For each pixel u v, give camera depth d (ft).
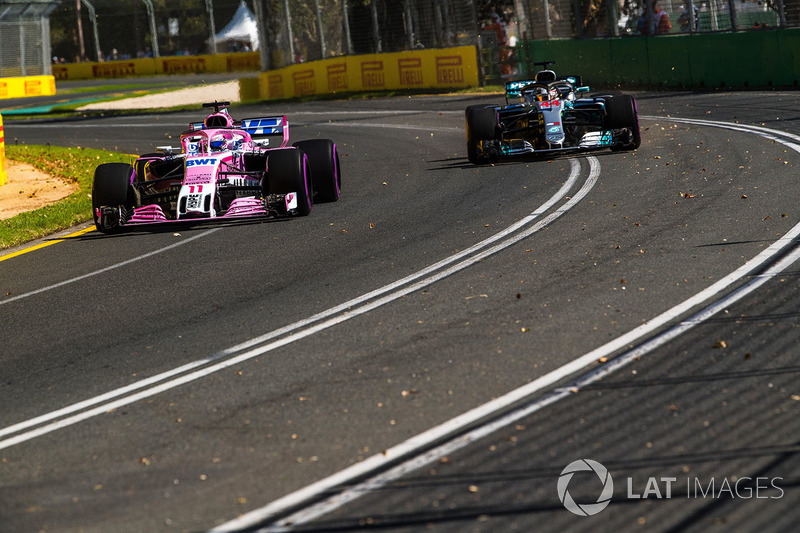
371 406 64.34
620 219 114.11
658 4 309.22
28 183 212.64
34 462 60.85
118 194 137.90
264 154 143.13
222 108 153.48
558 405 61.41
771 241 94.89
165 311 95.25
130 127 337.72
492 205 133.59
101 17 599.57
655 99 267.39
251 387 70.69
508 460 54.29
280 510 50.65
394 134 251.80
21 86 544.62
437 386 66.80
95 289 107.86
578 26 351.25
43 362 82.79
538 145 179.01
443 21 377.50
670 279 86.17
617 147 171.01
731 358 66.23
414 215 132.46
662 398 60.85
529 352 71.77
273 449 58.90
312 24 416.05
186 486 54.70
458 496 50.44
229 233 132.26
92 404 70.79
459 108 302.04
